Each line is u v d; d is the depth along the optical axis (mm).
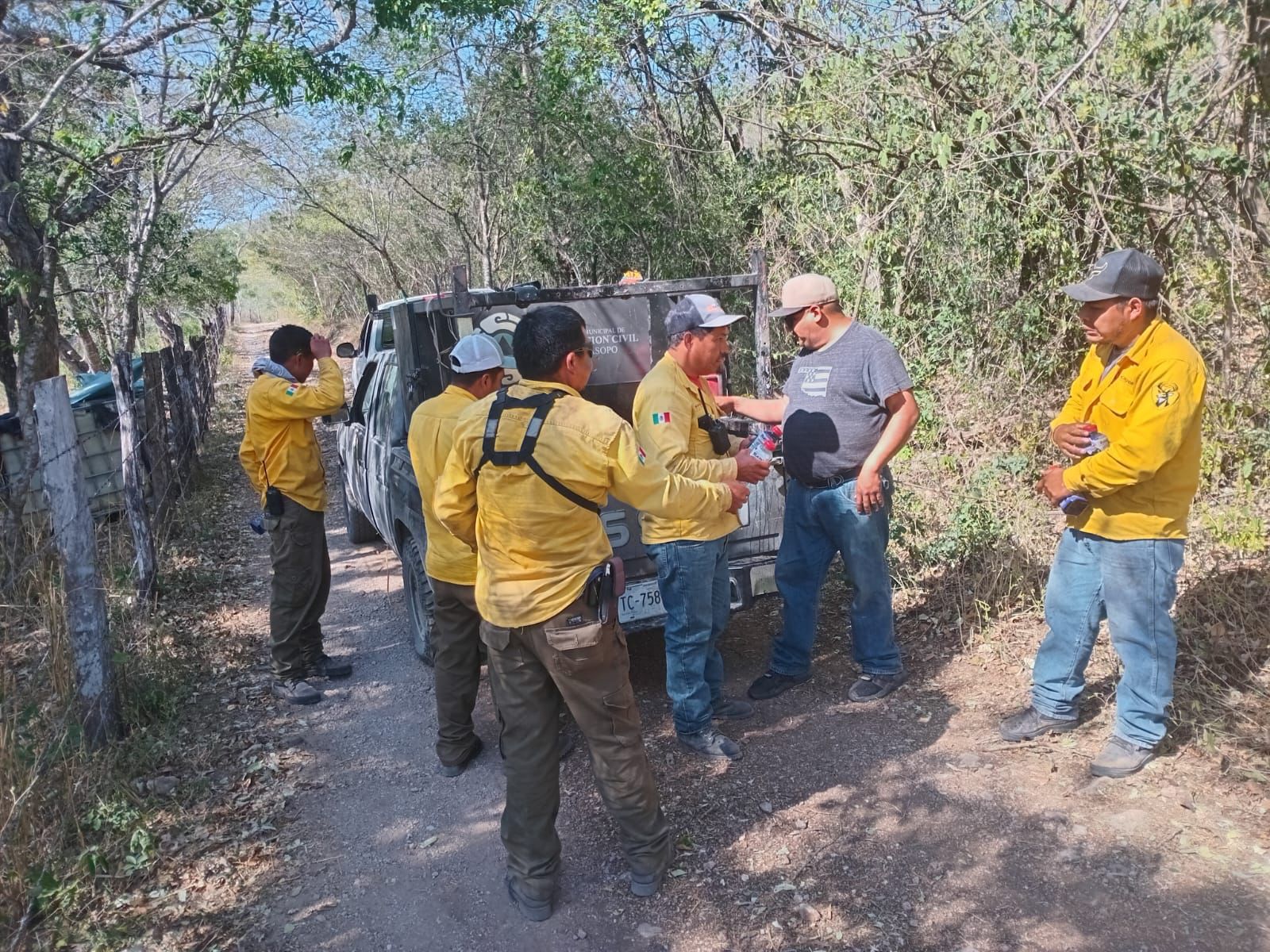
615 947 2855
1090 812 3164
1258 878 2773
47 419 3895
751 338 8609
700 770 3715
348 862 3396
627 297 4469
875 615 4074
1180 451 3090
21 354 6645
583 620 2803
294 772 4047
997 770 3477
